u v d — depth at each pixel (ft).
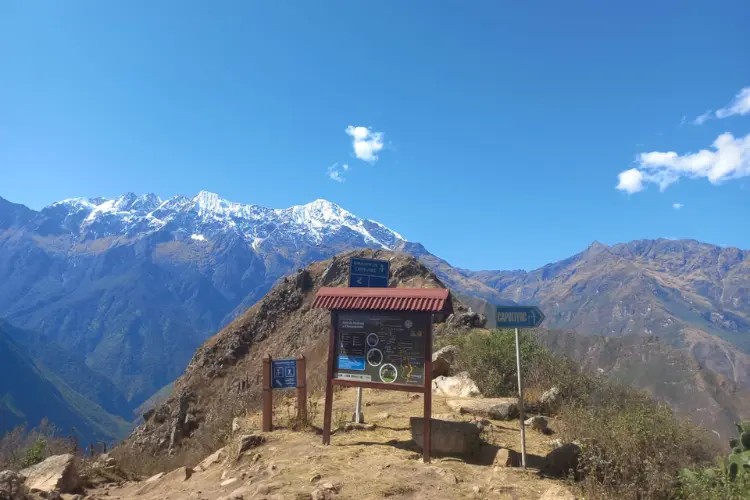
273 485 23.24
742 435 27.02
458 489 22.66
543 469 26.50
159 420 142.31
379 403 41.65
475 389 41.73
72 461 32.55
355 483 23.15
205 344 181.88
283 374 34.60
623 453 25.27
